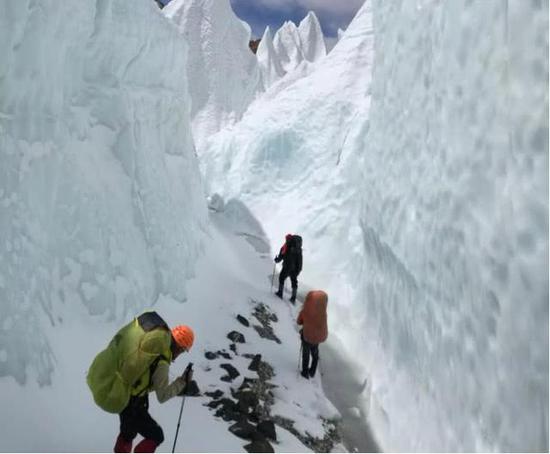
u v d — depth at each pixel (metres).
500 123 3.27
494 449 3.19
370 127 7.56
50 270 4.20
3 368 3.28
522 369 2.87
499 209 3.21
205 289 7.32
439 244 4.31
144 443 3.06
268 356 6.11
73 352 4.03
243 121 15.73
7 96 3.87
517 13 3.06
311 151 12.30
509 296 3.02
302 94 13.48
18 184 3.85
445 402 4.08
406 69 5.82
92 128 5.51
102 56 5.76
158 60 7.30
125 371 2.90
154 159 6.75
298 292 9.08
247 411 4.57
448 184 4.16
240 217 12.79
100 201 4.98
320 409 5.33
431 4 4.96
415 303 5.02
